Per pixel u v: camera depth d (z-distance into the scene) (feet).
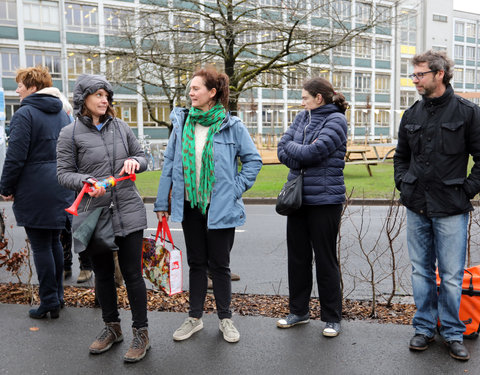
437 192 10.53
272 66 57.98
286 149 11.86
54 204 12.64
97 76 10.81
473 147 10.38
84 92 10.63
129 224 10.71
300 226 12.17
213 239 11.66
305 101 11.96
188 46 57.47
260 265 19.69
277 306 14.08
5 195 12.79
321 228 11.73
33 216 12.50
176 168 11.57
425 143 10.62
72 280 17.30
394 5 56.39
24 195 12.55
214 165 11.43
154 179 56.65
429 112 10.62
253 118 135.85
